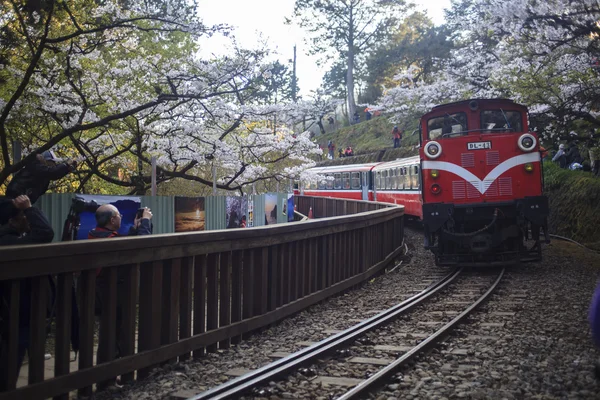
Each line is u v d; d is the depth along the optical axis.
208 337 6.24
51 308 4.68
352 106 48.34
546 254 15.08
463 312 8.19
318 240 9.39
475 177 12.57
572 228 17.78
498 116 13.36
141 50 12.67
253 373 5.32
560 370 5.45
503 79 16.08
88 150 12.11
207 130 13.45
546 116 16.16
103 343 5.08
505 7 13.92
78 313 5.12
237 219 13.27
